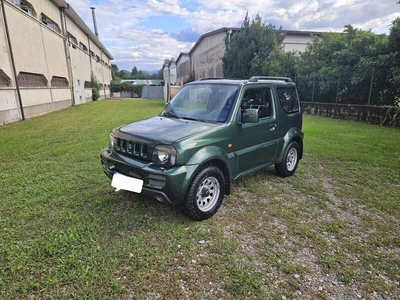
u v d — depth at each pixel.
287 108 4.45
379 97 10.82
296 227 3.00
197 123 3.29
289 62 16.52
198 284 2.11
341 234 2.89
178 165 2.73
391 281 2.21
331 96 13.39
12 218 3.02
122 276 2.17
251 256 2.48
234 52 18.64
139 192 2.79
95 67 32.16
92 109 17.33
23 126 9.91
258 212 3.34
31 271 2.18
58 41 18.00
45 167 4.91
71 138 7.57
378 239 2.81
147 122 3.48
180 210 3.10
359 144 6.90
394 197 3.83
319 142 7.16
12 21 11.61
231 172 3.39
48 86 15.73
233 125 3.34
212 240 2.71
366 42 11.89
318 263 2.41
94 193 3.74
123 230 2.82
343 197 3.84
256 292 2.04
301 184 4.31
